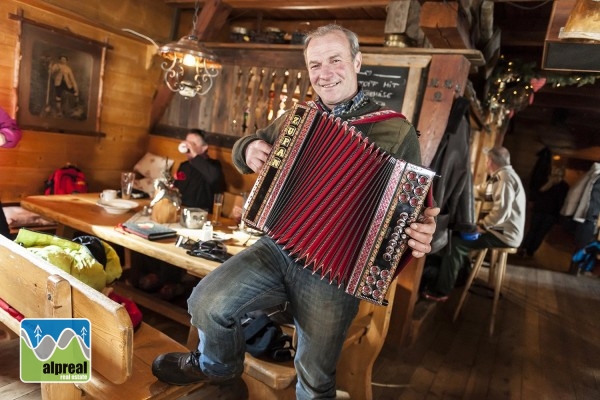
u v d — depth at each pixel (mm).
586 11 1900
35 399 1775
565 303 4316
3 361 2002
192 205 3309
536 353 2992
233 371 1317
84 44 3551
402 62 2824
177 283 2816
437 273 3344
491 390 2404
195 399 1950
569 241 6656
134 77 4070
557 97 5684
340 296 1264
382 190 1166
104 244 1646
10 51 3111
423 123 2697
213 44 3744
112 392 1180
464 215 2832
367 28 4016
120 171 4145
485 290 4395
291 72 3438
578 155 6730
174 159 4098
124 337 1023
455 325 3348
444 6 2496
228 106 3771
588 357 3031
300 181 1229
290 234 1220
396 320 2805
